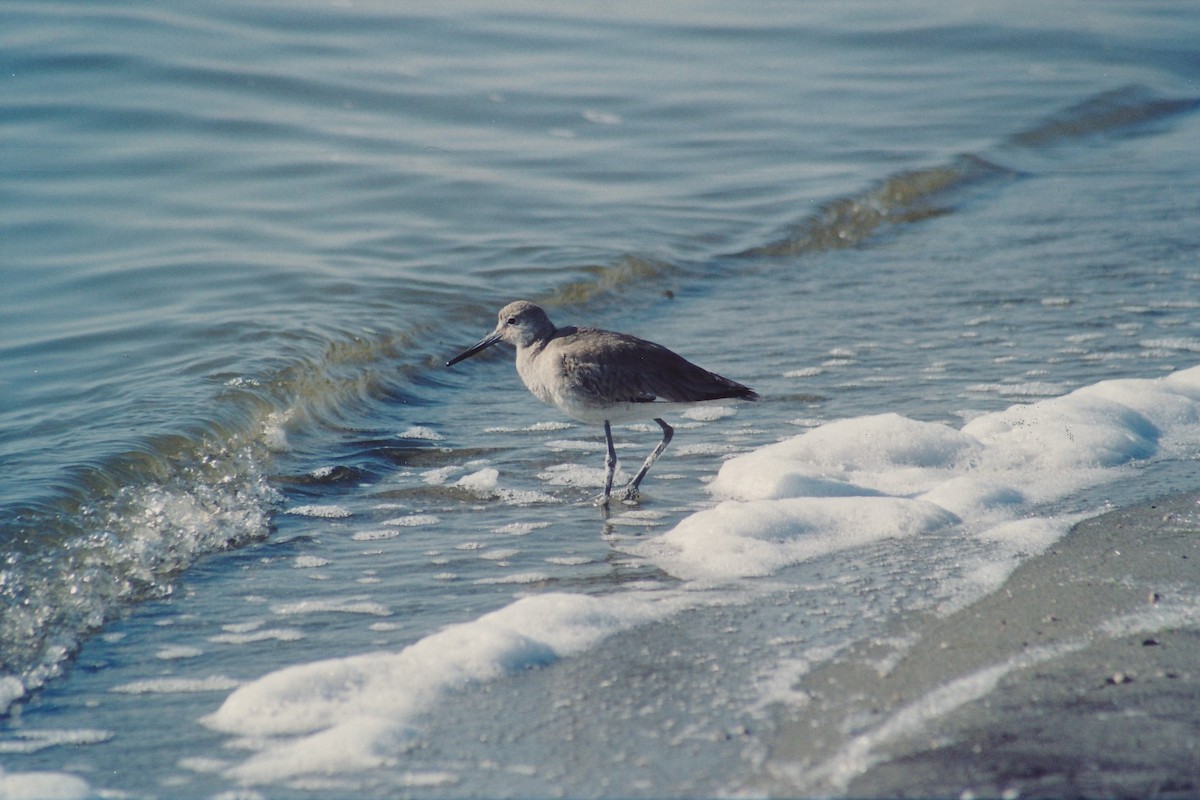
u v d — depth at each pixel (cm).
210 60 2539
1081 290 1703
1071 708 696
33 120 2211
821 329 1588
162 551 991
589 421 1148
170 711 750
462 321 1608
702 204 2136
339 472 1181
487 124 2477
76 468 1091
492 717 716
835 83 2880
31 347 1441
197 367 1367
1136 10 3588
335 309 1586
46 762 691
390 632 855
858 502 1027
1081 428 1172
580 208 2081
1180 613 816
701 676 758
